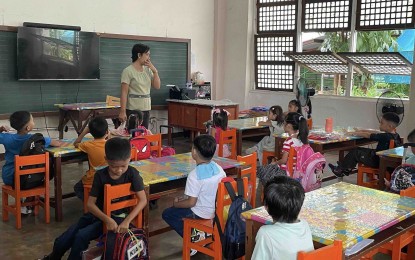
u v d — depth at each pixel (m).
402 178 3.26
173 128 8.15
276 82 8.26
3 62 5.89
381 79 6.95
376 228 1.98
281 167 3.90
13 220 3.76
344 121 7.17
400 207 2.29
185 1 8.09
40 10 6.25
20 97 6.11
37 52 6.07
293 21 7.82
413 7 6.30
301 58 7.29
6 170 3.67
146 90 4.79
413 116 5.88
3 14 5.90
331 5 7.24
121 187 2.57
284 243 1.74
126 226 2.49
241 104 8.63
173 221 2.96
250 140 7.98
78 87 6.71
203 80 8.35
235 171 3.37
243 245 2.43
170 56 7.87
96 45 6.71
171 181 3.22
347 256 1.92
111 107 6.30
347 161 4.62
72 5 6.58
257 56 8.50
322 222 2.04
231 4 8.59
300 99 6.50
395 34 6.76
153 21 7.64
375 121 6.81
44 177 3.62
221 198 2.49
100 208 2.68
